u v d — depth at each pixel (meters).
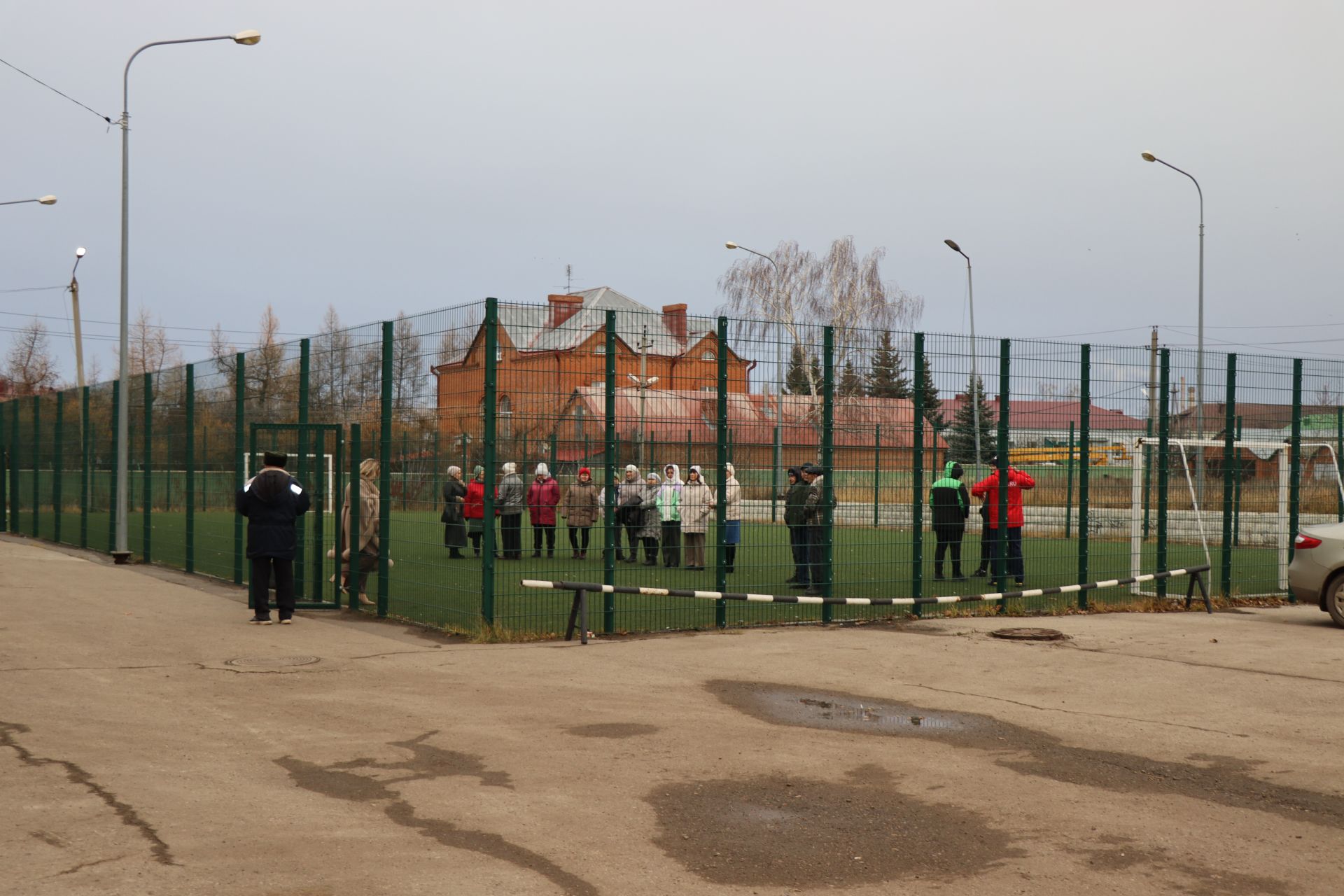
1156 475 16.08
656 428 12.15
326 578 15.91
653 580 14.66
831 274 53.34
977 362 14.05
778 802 6.16
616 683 9.23
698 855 5.32
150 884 4.76
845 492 13.11
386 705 8.32
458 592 12.22
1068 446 14.65
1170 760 7.16
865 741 7.51
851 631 12.25
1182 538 16.19
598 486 12.20
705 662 10.24
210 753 6.91
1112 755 7.26
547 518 12.22
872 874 5.11
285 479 12.45
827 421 13.08
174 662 9.93
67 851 5.14
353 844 5.34
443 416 12.06
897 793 6.37
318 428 13.66
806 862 5.25
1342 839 5.69
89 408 22.61
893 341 13.49
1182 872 5.18
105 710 7.99
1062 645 11.47
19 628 11.70
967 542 16.02
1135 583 15.28
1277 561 17.19
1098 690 9.27
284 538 12.39
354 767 6.66
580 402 11.84
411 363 12.58
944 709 8.51
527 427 11.71
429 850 5.29
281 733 7.45
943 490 14.82
